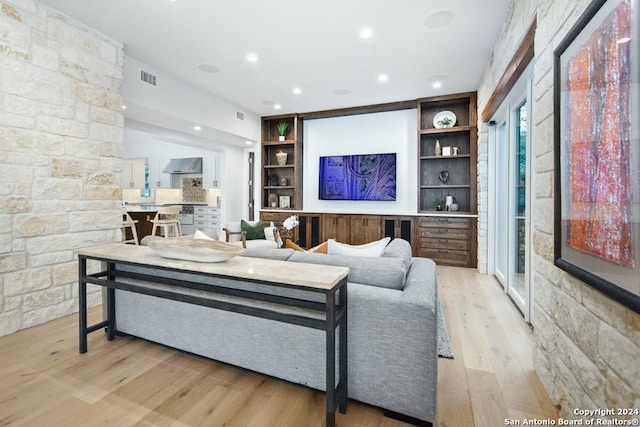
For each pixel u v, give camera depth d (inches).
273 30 119.5
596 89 44.3
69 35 109.0
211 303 64.6
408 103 206.8
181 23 114.8
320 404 61.5
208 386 67.1
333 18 111.7
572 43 51.5
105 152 120.6
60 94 106.6
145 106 150.6
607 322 43.8
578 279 49.4
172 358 78.7
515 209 130.0
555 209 57.7
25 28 97.1
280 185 256.5
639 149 35.1
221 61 147.3
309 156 246.7
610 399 43.1
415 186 216.1
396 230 205.3
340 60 145.6
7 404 60.7
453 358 80.3
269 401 62.3
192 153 335.9
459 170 205.0
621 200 38.6
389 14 108.9
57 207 105.8
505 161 140.9
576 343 53.1
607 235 41.6
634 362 37.9
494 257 168.6
